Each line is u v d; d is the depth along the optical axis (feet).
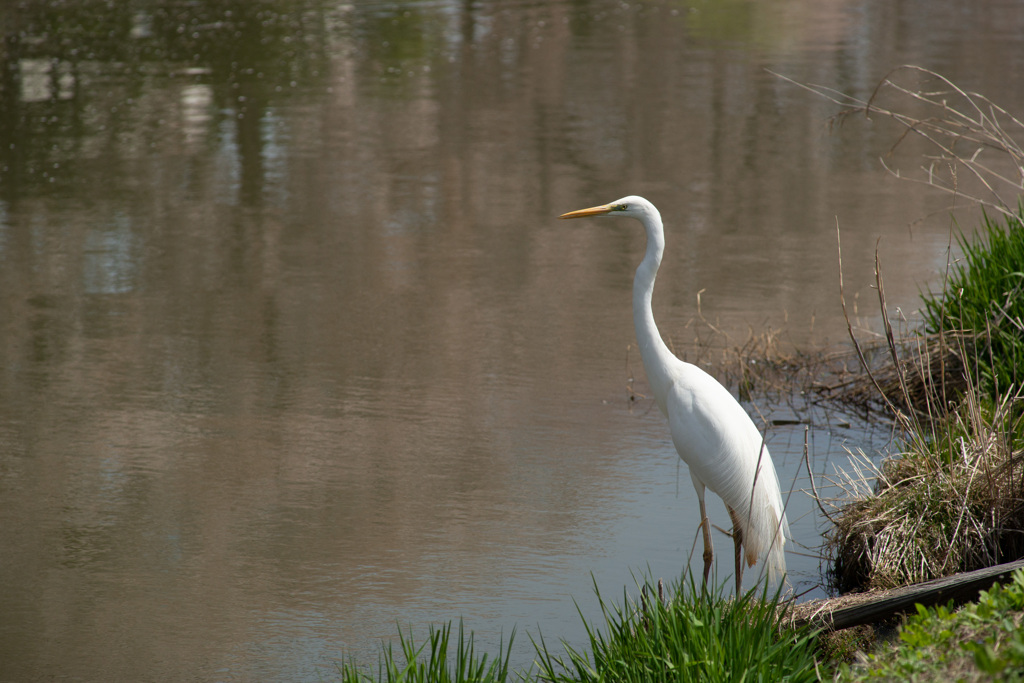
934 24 117.08
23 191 63.41
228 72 95.61
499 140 73.67
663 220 56.75
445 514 28.68
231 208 60.34
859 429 33.65
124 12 127.03
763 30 115.24
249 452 32.55
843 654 20.17
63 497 29.60
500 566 26.00
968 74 87.56
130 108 83.15
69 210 59.98
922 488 25.58
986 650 12.92
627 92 86.84
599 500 29.53
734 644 18.34
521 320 44.09
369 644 22.80
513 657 22.30
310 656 22.36
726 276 48.29
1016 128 71.00
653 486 30.40
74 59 100.42
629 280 48.80
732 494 24.54
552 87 89.04
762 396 36.42
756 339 40.52
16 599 24.57
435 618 23.77
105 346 41.34
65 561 26.27
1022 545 24.44
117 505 29.17
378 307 45.75
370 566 26.03
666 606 20.83
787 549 27.14
